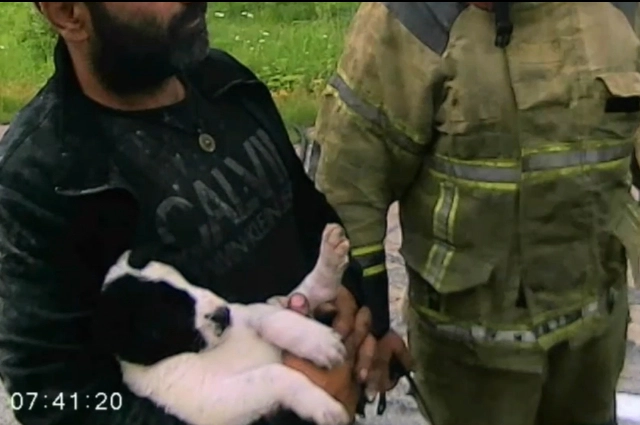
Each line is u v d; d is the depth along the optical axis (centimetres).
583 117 218
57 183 199
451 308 235
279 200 221
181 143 209
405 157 225
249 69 235
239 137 218
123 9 195
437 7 214
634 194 259
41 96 210
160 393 208
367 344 225
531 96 215
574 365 245
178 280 206
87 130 202
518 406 242
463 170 220
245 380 210
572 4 215
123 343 204
